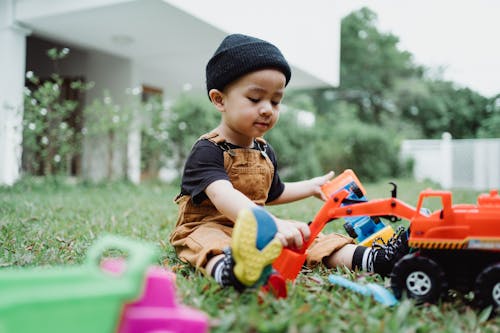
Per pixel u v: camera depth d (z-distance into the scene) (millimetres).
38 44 9836
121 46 8828
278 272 1742
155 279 1215
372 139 14586
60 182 7012
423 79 27188
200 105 8945
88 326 1073
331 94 27656
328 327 1385
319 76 11672
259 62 1942
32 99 6973
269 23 9461
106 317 1085
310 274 2092
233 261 1613
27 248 2553
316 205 5410
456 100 26359
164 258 2342
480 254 1615
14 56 7168
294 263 1839
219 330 1312
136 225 3520
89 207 4574
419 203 1650
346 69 26219
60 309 1060
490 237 1549
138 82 10070
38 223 3445
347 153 14328
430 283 1607
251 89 1964
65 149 7258
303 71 10938
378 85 25938
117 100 9602
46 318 1051
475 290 1563
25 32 7332
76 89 9875
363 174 14445
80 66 9883
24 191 6051
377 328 1403
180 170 8961
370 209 1799
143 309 1172
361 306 1654
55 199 5207
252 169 2168
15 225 3254
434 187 11102
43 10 7031
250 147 2250
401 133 23641
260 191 2209
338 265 2191
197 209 2141
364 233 2316
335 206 1867
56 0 6938
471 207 1648
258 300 1567
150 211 4477
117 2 6551
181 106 8984
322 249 2197
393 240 2100
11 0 7117
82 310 1071
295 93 22500
